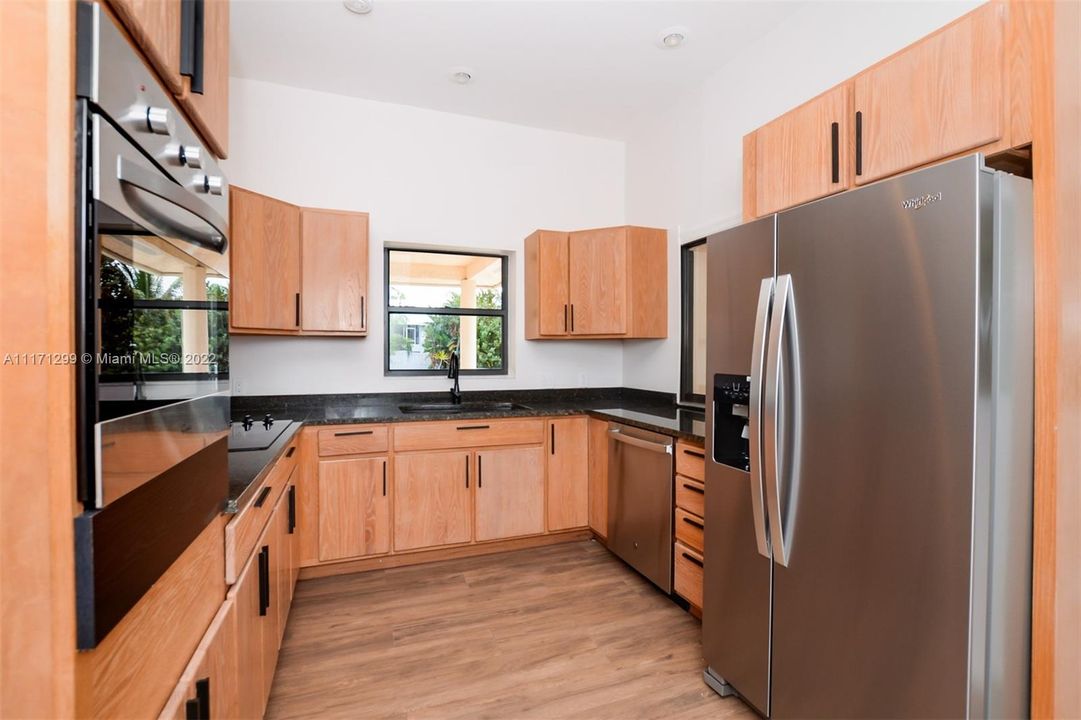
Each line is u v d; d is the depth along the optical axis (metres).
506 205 3.73
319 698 1.79
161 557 0.78
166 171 0.84
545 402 3.76
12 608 0.56
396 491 2.85
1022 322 1.15
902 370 1.21
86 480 0.60
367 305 3.06
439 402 3.56
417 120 3.48
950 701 1.11
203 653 0.96
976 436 1.07
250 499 1.37
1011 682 1.14
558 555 3.11
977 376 1.07
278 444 1.96
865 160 1.67
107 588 0.61
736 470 1.75
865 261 1.30
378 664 1.99
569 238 3.56
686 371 3.42
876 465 1.27
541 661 2.02
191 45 0.94
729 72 2.93
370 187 3.36
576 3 2.42
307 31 2.62
